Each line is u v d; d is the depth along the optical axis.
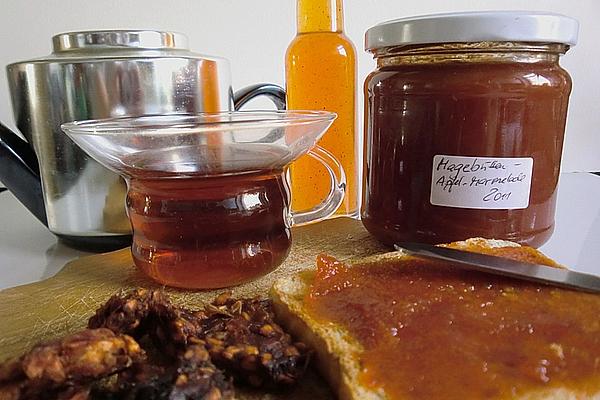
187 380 0.11
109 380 0.12
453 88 0.17
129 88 0.19
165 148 0.17
